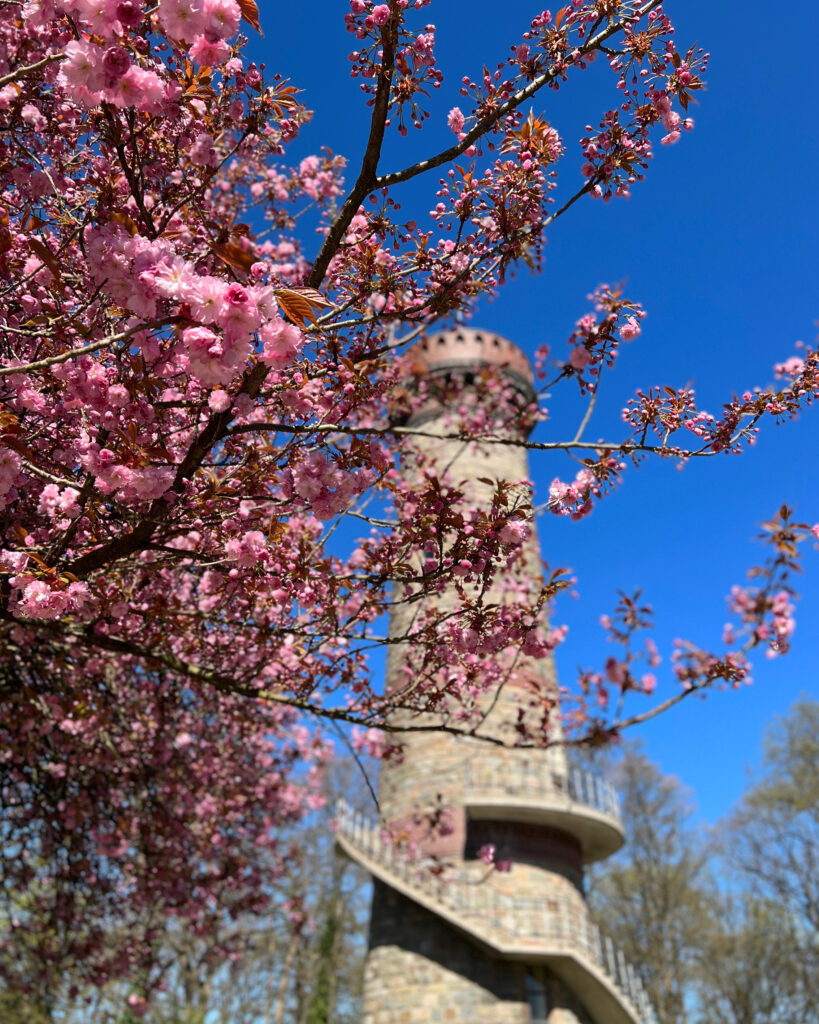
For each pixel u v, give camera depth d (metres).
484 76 3.97
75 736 7.22
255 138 4.01
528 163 4.01
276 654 5.54
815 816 27.17
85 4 2.72
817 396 4.04
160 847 8.46
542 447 4.33
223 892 9.84
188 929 10.40
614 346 4.50
